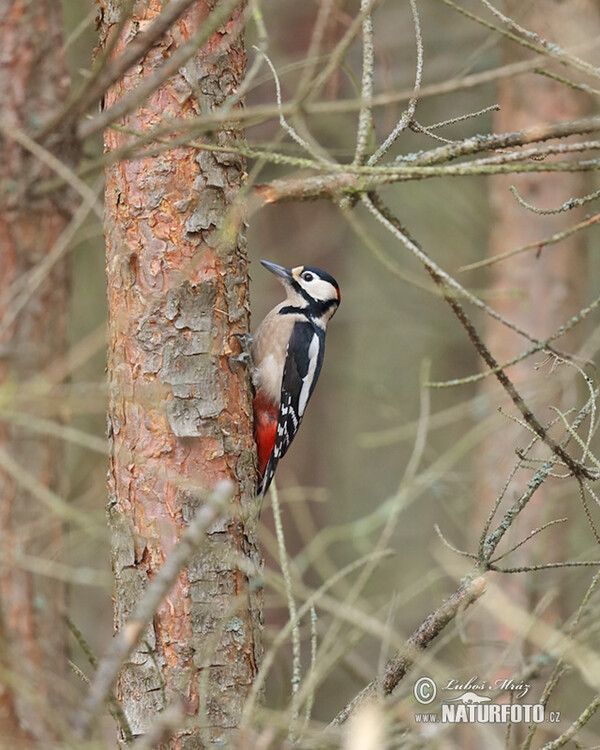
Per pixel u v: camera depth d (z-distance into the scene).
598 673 7.46
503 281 15.55
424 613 19.42
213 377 9.00
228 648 8.61
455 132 17.59
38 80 5.53
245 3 9.12
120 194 8.97
